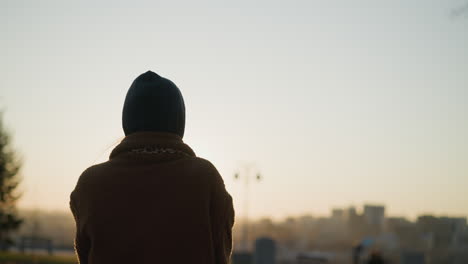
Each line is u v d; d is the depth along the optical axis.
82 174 1.64
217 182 1.63
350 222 150.38
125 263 1.53
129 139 1.67
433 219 96.00
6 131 41.28
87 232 1.58
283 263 69.69
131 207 1.56
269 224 144.50
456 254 86.69
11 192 41.69
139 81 1.74
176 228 1.54
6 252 51.06
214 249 1.63
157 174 1.60
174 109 1.74
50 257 51.62
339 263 82.75
